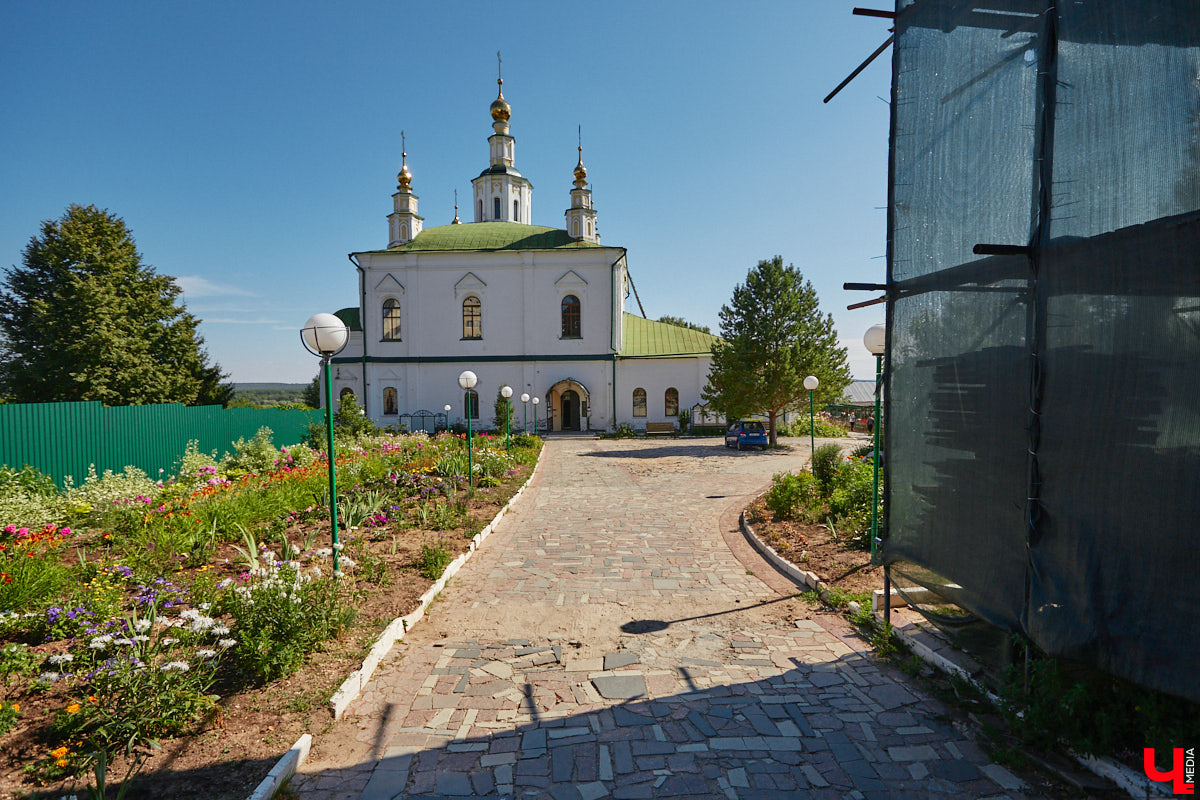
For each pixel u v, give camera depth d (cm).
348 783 336
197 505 889
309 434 2020
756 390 2550
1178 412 262
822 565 720
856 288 479
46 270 3097
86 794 316
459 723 399
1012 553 354
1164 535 267
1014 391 351
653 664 486
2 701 393
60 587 576
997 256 363
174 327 3494
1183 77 262
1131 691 316
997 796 320
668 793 326
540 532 986
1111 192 291
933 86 427
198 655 421
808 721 397
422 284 3512
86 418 1217
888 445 486
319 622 497
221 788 323
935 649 472
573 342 3491
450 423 3503
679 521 1071
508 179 4153
